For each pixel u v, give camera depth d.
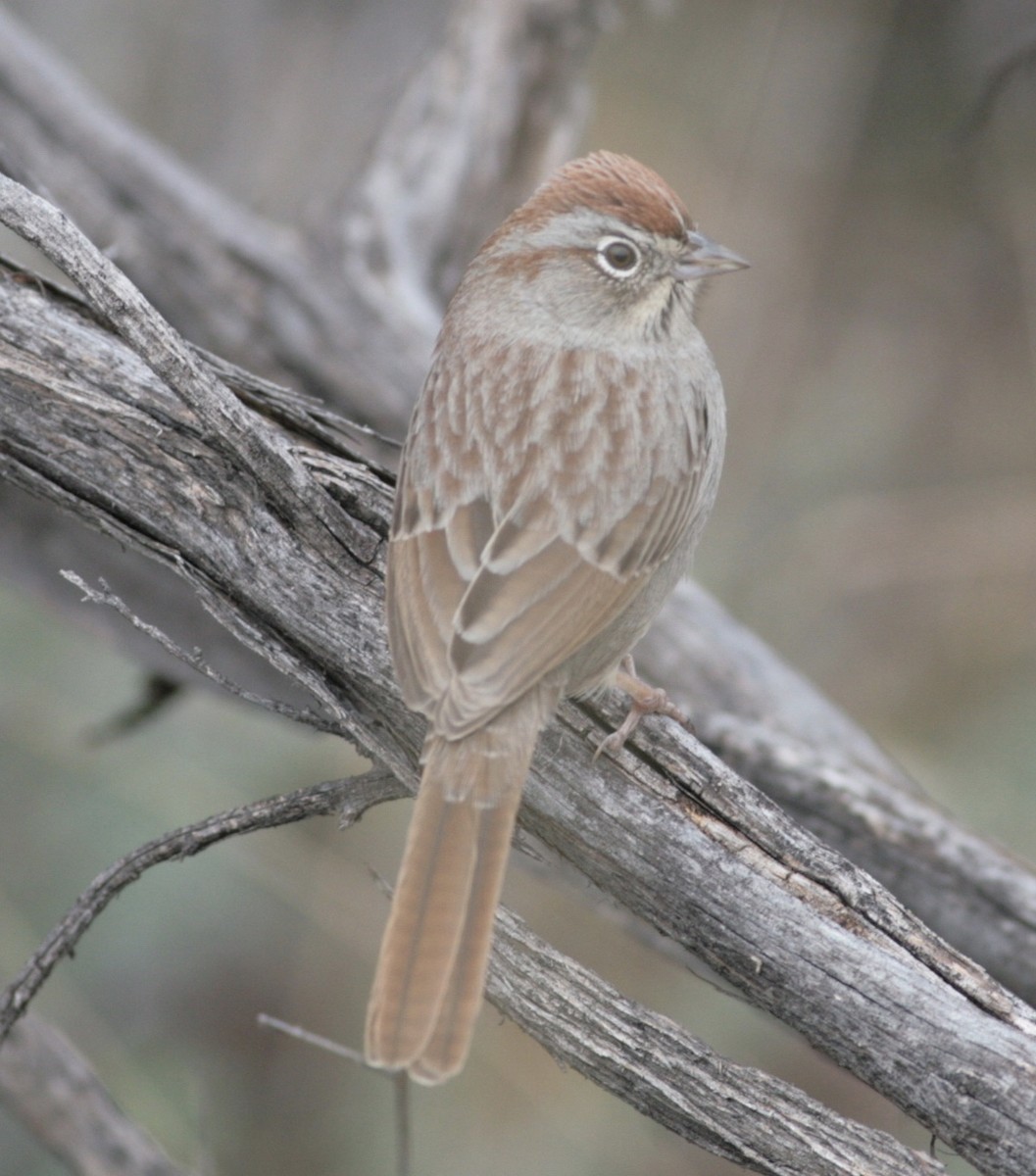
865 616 14.12
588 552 6.64
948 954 6.37
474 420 6.97
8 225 6.21
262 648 6.65
